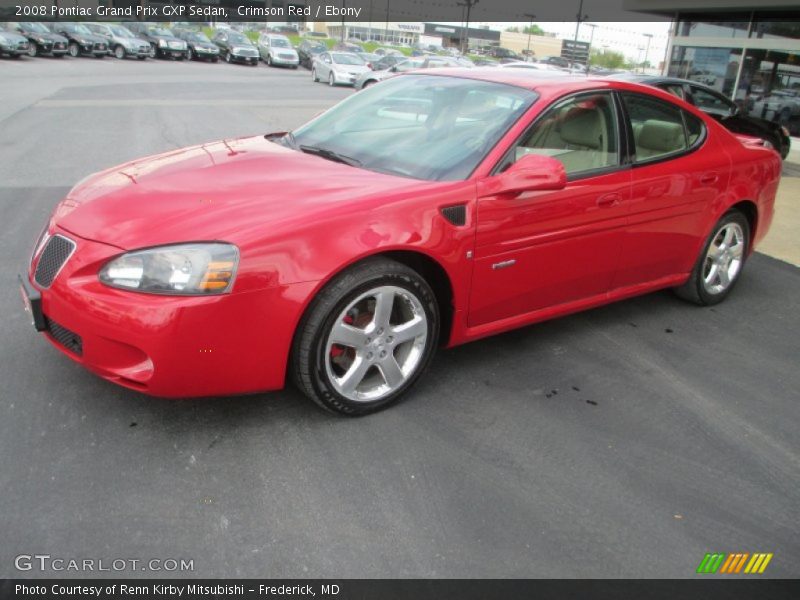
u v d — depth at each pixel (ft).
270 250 8.36
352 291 8.98
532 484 8.62
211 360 8.32
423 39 308.81
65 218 9.30
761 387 11.76
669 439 9.91
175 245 8.23
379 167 10.87
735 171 14.30
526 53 265.95
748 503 8.61
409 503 8.11
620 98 12.35
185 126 38.73
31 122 37.55
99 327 8.21
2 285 13.76
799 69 45.83
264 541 7.39
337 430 9.46
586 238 11.65
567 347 12.76
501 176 10.34
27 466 8.28
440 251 9.66
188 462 8.57
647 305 15.30
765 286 17.26
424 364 10.28
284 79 88.38
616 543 7.71
